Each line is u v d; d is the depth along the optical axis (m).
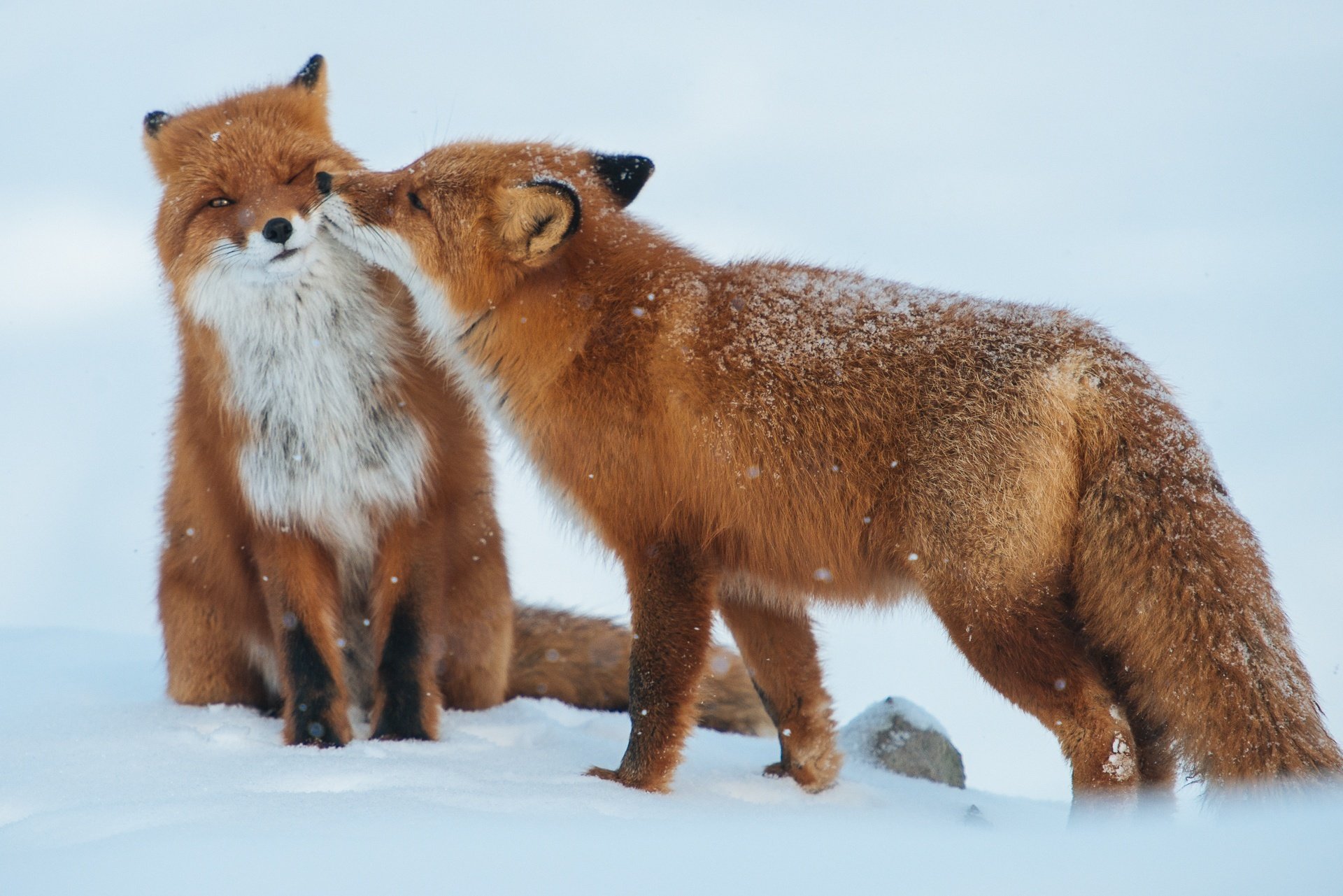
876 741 9.83
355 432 8.95
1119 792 6.55
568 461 8.00
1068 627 6.85
